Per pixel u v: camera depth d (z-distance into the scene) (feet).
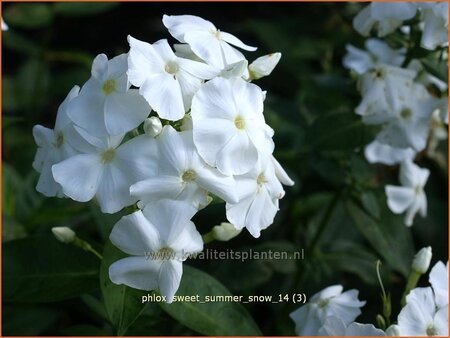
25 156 1.10
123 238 0.57
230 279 0.87
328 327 0.65
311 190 1.08
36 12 1.24
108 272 0.60
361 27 0.87
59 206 0.95
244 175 0.59
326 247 0.96
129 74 0.56
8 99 1.27
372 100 0.87
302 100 1.02
